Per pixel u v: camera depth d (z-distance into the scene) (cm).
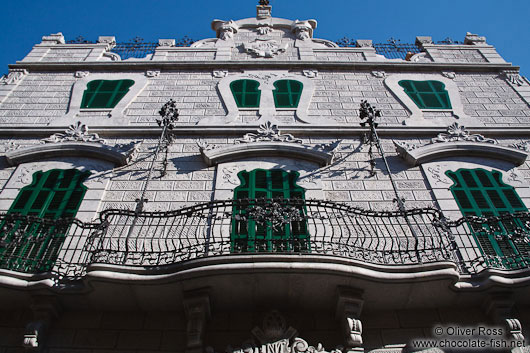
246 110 1257
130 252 763
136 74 1405
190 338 719
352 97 1323
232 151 1077
